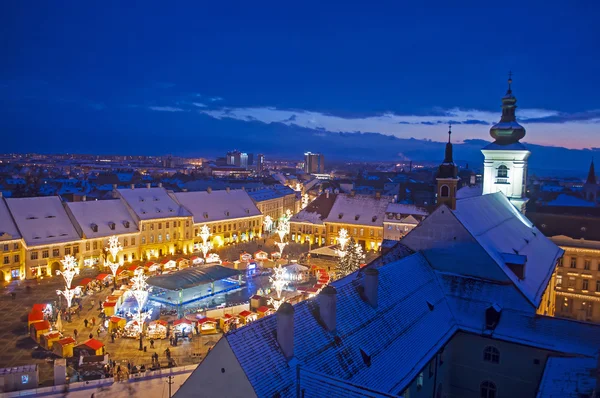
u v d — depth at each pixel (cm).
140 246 11594
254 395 2697
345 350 3484
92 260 10550
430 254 5497
